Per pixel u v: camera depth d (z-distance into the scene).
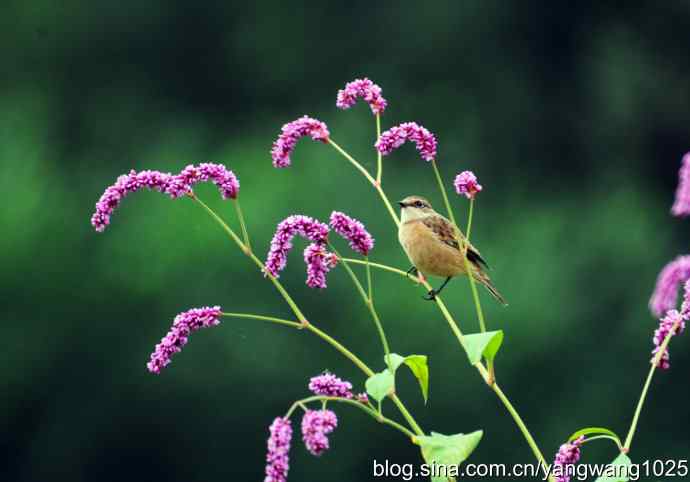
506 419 20.09
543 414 20.55
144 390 20.94
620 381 21.19
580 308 21.83
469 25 29.06
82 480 21.53
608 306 22.28
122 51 28.95
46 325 21.44
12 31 28.62
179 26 29.03
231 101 28.88
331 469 20.00
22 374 21.41
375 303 19.98
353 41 29.22
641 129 28.56
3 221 21.94
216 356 20.28
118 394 21.23
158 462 21.02
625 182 27.06
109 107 28.16
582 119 28.53
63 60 28.61
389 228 21.50
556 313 21.19
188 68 29.08
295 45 29.25
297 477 20.06
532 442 4.59
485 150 27.70
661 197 27.34
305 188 21.88
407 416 4.57
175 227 20.77
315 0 29.33
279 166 5.41
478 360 4.55
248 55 29.22
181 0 28.83
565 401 20.77
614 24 29.94
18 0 28.67
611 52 29.41
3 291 21.53
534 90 28.83
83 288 21.28
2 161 23.83
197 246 20.53
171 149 26.53
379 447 19.83
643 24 30.02
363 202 22.02
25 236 21.83
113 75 28.73
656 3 29.86
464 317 20.11
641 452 20.66
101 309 21.22
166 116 28.27
